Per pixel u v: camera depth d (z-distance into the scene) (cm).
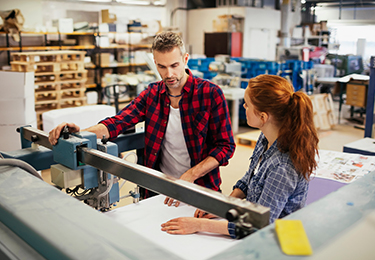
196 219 144
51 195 105
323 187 211
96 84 789
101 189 146
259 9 852
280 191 130
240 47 854
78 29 767
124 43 833
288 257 66
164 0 977
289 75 738
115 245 79
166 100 194
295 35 833
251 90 138
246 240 72
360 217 80
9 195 105
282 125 132
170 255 77
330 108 714
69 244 79
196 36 977
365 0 728
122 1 908
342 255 67
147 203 172
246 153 554
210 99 188
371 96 388
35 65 620
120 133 200
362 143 326
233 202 84
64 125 143
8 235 94
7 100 410
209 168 183
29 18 775
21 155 167
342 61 784
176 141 199
